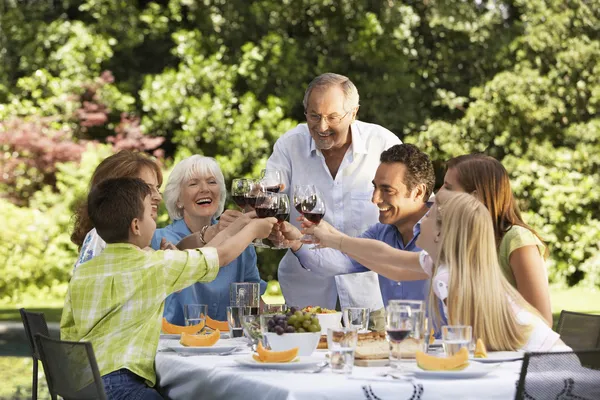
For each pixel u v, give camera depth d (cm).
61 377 278
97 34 1583
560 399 231
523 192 1484
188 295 385
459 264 270
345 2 1538
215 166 413
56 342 272
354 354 263
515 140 1518
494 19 1595
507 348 271
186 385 278
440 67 1597
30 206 1475
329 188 452
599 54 1498
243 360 265
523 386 228
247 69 1508
